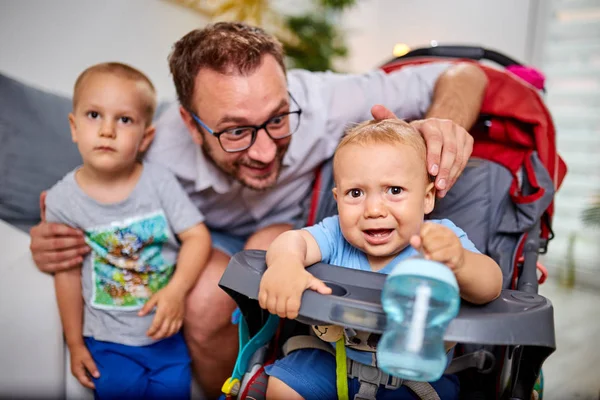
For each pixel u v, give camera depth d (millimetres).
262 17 2344
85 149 1115
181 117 1242
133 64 1799
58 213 1136
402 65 1343
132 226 1148
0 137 1335
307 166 1248
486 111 1137
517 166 1103
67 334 1113
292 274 674
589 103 2451
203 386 1237
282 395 793
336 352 786
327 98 1239
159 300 1138
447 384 864
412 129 845
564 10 2463
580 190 2492
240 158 1120
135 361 1120
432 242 632
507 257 1014
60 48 1587
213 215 1369
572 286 2453
